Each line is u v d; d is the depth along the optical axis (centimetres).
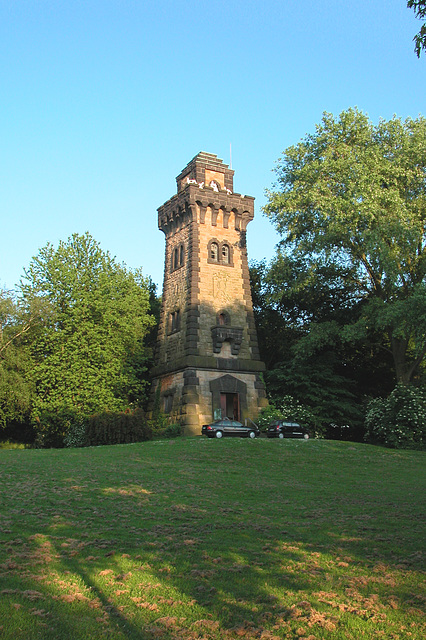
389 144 4672
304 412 4525
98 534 1372
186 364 4450
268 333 5844
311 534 1434
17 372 4594
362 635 852
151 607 936
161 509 1695
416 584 1060
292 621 895
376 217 4356
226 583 1055
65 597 961
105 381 4600
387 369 5422
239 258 4969
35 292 4750
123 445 3609
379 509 1752
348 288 5116
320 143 4706
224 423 4050
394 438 4003
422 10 1348
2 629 825
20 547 1232
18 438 5272
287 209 4603
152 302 6425
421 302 3834
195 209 4866
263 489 2138
